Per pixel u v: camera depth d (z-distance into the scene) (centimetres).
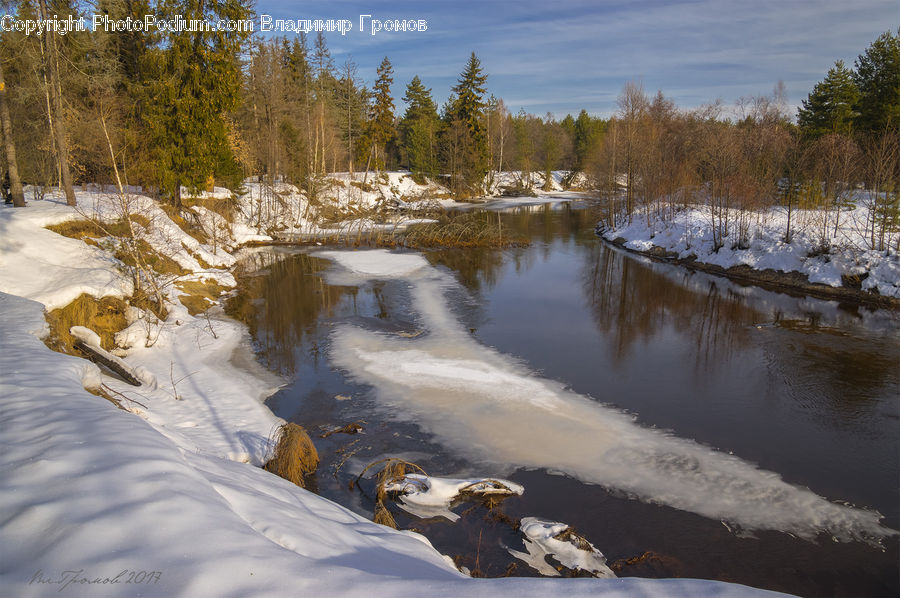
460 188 7281
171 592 309
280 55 5441
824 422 1222
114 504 394
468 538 807
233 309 2106
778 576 743
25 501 393
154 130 2648
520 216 5738
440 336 1786
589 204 5428
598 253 3584
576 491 940
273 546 393
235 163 3762
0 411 575
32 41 2131
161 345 1566
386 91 6356
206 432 1062
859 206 3303
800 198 3556
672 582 393
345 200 5406
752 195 3125
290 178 4984
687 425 1198
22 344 872
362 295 2352
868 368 1545
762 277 2716
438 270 2933
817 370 1532
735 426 1198
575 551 776
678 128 5409
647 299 2355
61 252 1684
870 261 2386
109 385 1166
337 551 461
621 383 1430
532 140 9881
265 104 4684
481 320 1994
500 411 1246
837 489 961
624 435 1146
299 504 614
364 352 1622
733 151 3456
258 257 3297
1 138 2055
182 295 2041
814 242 2661
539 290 2500
